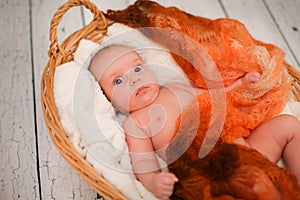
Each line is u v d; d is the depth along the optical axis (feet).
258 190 3.69
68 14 6.39
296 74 5.06
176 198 3.97
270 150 4.34
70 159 3.92
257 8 6.72
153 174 4.19
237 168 3.83
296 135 4.32
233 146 4.03
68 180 4.82
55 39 4.58
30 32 6.20
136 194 4.11
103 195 3.87
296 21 6.57
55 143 4.01
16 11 6.45
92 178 3.89
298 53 6.15
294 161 4.27
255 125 4.51
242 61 4.78
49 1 6.60
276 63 4.79
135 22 5.06
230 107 4.50
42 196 4.70
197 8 6.64
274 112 4.63
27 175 4.86
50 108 4.21
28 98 5.52
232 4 6.75
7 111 5.39
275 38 6.32
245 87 4.71
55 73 4.60
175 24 4.96
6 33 6.18
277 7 6.75
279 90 4.71
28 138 5.17
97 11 4.87
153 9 5.11
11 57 5.91
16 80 5.69
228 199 3.69
